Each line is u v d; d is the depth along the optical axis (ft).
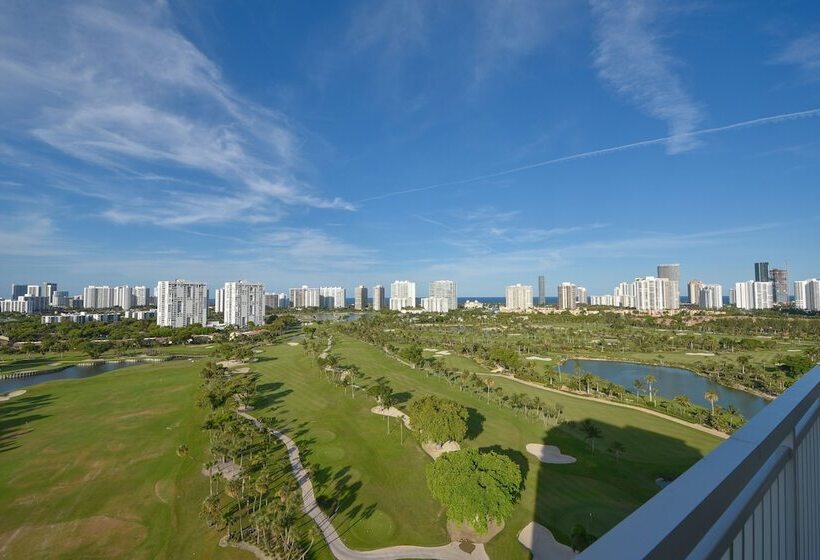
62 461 181.78
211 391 248.32
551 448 190.49
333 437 205.57
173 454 187.32
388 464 174.40
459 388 302.86
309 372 358.02
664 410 250.57
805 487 22.45
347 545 121.80
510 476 132.87
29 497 151.64
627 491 152.15
